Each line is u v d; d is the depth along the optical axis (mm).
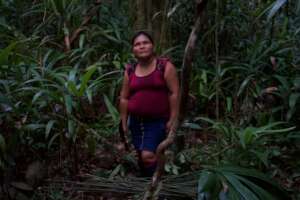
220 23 4488
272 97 3955
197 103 4215
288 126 3635
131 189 3061
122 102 3107
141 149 3012
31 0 5312
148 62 2947
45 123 3318
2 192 2977
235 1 4742
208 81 4406
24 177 3164
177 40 4840
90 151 3389
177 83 2928
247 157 3184
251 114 3895
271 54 4227
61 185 3170
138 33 2930
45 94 3266
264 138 3344
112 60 4527
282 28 4375
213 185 2490
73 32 4586
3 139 2832
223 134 3453
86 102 3879
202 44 4633
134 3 4883
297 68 4133
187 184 2979
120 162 3461
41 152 3389
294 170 3326
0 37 4293
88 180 3207
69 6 4613
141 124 3025
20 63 3516
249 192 2457
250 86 4059
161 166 2518
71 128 3146
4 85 3064
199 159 3387
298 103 3670
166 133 3010
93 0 4945
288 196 2623
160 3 4527
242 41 4613
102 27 4926
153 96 2939
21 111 3232
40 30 4734
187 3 4750
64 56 4129
